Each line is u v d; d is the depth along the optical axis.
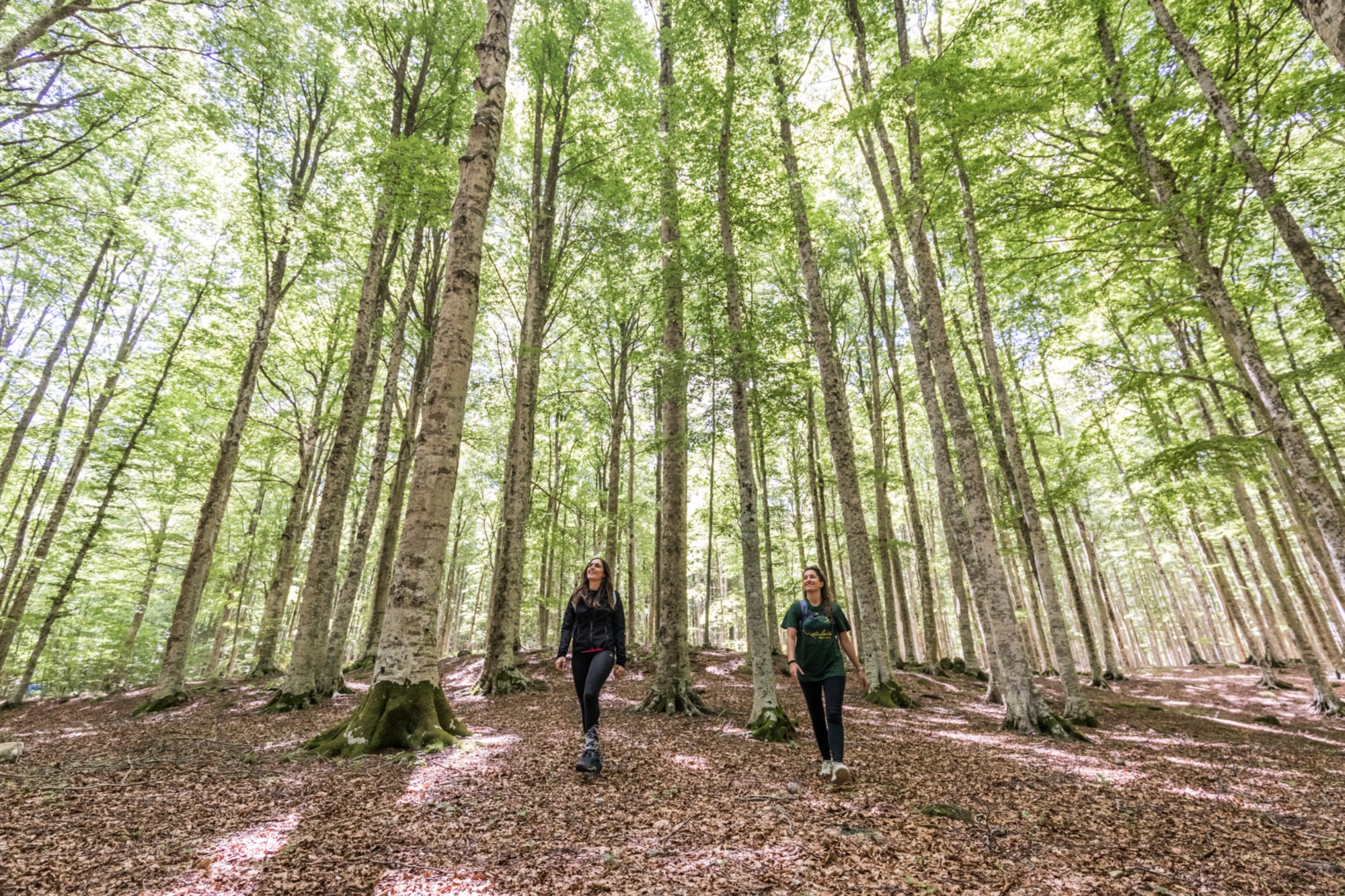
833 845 3.42
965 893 2.89
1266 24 8.53
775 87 11.46
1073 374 13.05
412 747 5.50
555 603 20.75
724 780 4.84
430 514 6.39
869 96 10.99
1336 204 8.29
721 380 8.90
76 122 13.21
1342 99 7.20
